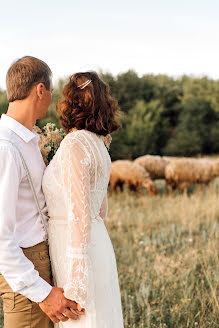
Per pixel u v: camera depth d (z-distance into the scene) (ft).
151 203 25.32
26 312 5.33
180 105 97.35
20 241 5.23
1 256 4.70
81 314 5.12
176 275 12.09
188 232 18.01
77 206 4.90
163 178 34.17
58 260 5.39
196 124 92.53
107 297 5.37
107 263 5.45
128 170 29.48
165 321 9.64
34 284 4.86
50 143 6.26
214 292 9.81
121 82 86.89
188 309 9.76
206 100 100.32
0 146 4.92
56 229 5.39
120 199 27.37
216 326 9.13
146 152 76.79
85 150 5.12
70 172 4.96
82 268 4.80
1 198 4.80
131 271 12.75
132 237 17.60
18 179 5.00
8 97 5.41
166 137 87.04
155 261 13.33
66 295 4.85
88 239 4.92
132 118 78.18
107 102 5.59
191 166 29.76
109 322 5.35
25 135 5.24
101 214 6.57
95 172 5.22
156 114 84.48
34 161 5.32
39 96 5.35
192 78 107.34
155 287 11.27
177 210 21.56
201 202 23.91
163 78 105.40
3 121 5.33
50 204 5.41
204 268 12.44
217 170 29.60
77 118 5.35
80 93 5.36
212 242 15.02
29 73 5.24
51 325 5.71
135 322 9.74
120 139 71.82
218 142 91.56
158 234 17.30
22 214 5.29
